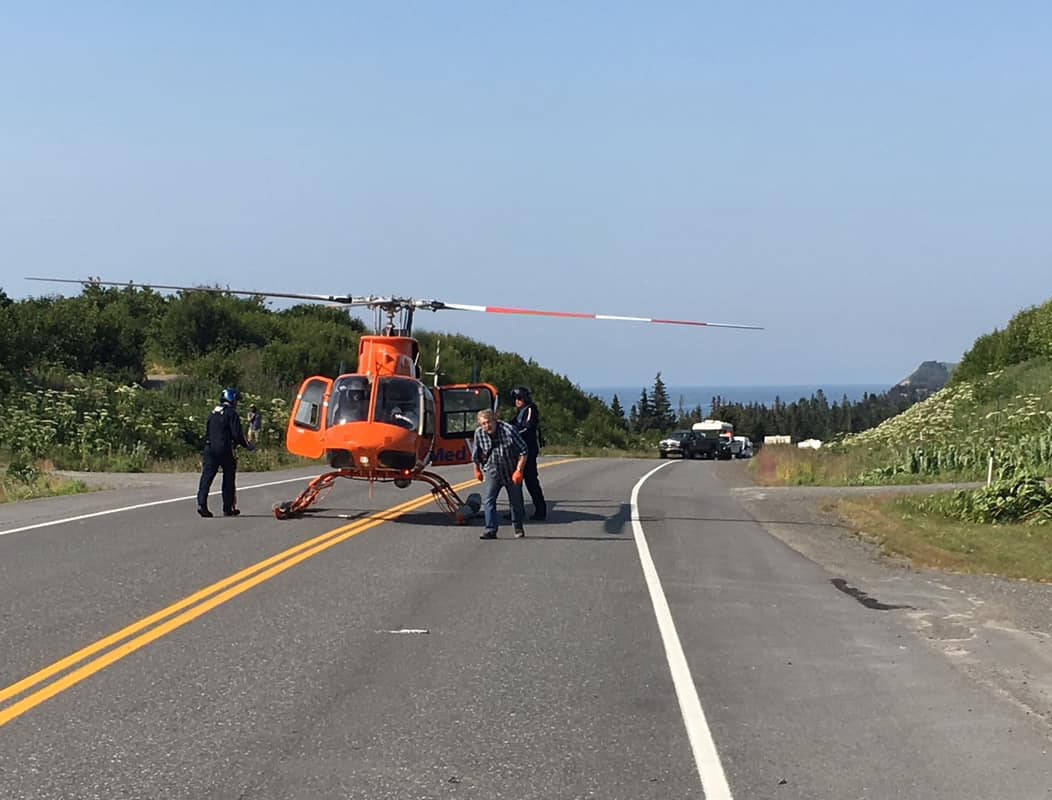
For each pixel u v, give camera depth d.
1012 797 5.72
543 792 5.68
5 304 47.62
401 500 20.11
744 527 17.70
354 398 16.45
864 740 6.64
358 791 5.65
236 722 6.77
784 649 9.01
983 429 32.25
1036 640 9.66
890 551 15.50
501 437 15.37
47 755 6.12
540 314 19.11
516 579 12.01
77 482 22.59
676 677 8.01
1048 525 18.53
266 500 19.94
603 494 23.47
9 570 11.88
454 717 6.96
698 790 5.73
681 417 155.75
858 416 164.50
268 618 9.72
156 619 9.55
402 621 9.72
